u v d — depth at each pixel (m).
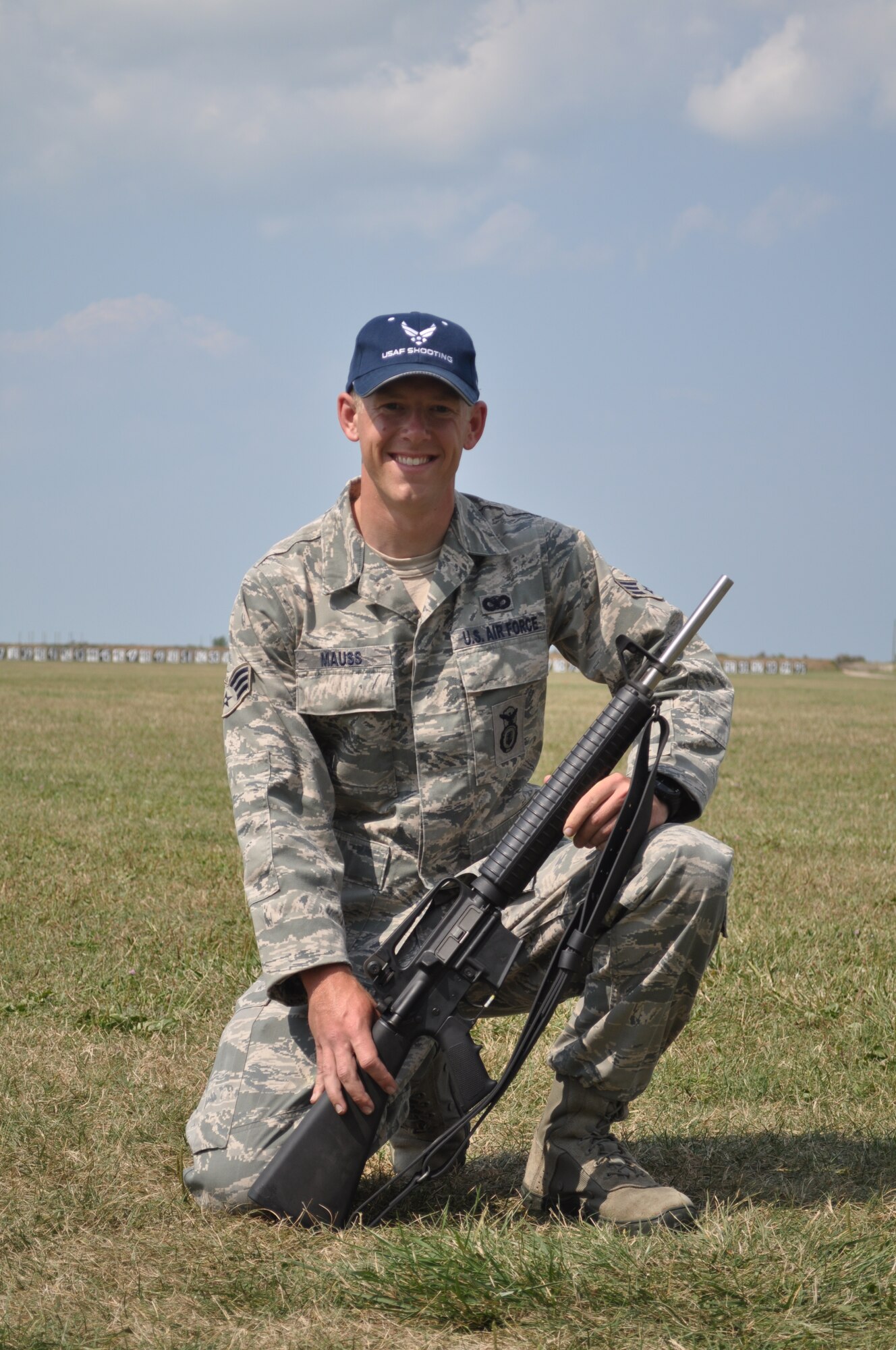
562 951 2.68
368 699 2.95
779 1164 3.02
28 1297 2.31
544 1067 3.82
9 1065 3.59
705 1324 2.18
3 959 4.91
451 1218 2.77
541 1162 2.82
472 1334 2.20
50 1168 2.90
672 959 2.70
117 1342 2.15
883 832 8.43
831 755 14.30
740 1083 3.59
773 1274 2.31
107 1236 2.59
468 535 3.04
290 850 2.83
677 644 2.86
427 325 2.94
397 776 3.03
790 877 6.72
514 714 3.06
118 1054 3.79
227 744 2.99
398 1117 2.82
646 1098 3.52
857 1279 2.30
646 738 2.80
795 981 4.62
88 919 5.62
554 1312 2.23
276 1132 2.74
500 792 3.07
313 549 3.05
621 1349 2.11
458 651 3.00
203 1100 2.84
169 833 8.13
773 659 70.94
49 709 21.09
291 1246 2.57
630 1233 2.62
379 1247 2.49
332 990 2.72
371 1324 2.23
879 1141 3.15
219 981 4.64
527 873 2.79
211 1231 2.62
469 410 3.00
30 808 9.19
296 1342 2.15
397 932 2.84
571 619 3.15
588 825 2.75
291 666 3.01
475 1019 2.84
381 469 2.92
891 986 4.51
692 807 2.88
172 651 75.31
